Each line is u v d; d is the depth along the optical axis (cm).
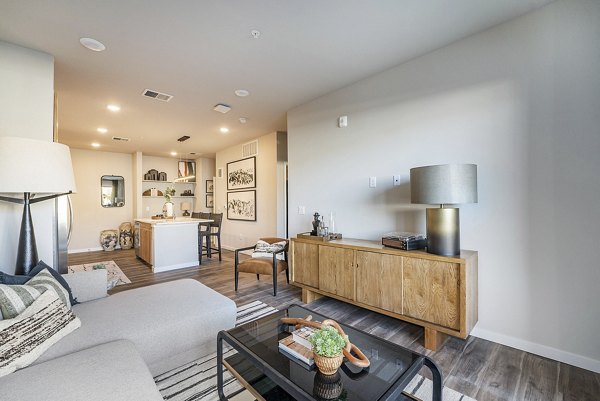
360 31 228
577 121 191
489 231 228
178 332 182
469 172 205
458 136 244
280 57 268
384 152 297
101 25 216
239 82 321
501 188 222
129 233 714
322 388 117
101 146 659
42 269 193
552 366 193
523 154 212
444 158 252
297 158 399
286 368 130
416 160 271
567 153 195
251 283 398
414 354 139
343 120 334
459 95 244
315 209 372
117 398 109
